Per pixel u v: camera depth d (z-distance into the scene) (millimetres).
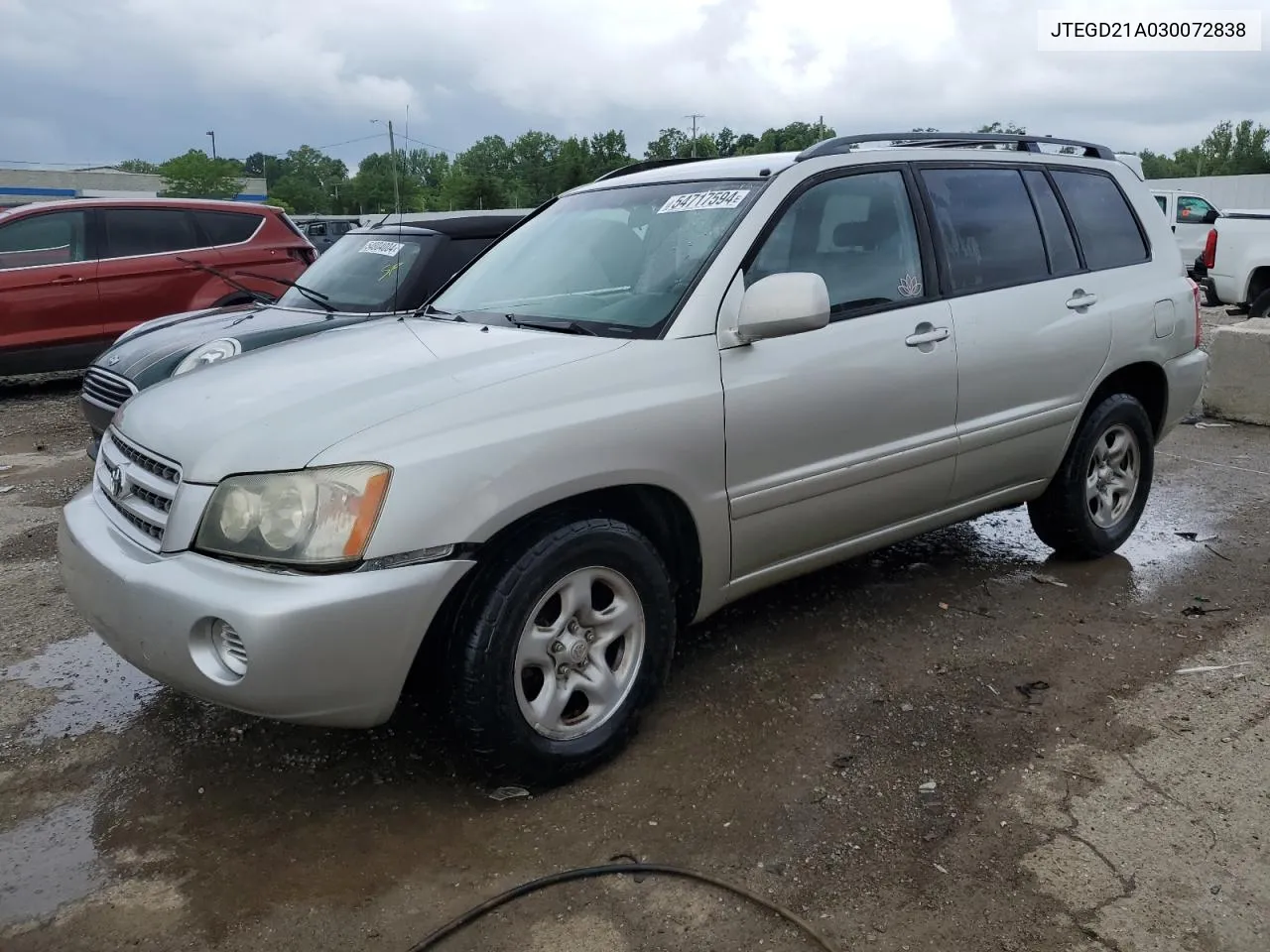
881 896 2521
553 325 3406
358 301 6367
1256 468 6633
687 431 3096
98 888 2605
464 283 4168
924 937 2385
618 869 2619
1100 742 3223
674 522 3262
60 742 3330
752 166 3777
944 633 4055
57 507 6102
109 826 2871
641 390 3035
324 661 2506
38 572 4934
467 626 2740
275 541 2537
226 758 3215
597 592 3096
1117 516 4840
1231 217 11391
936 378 3793
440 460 2627
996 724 3342
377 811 2908
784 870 2621
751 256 3402
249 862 2695
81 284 9492
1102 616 4227
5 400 10117
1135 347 4609
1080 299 4398
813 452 3467
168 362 5734
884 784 2998
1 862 2713
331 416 2703
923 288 3865
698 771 3076
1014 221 4281
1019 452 4234
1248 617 4203
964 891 2539
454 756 3152
